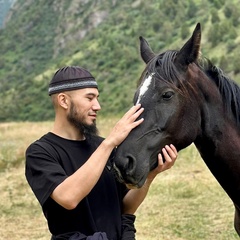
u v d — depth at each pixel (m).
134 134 3.57
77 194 3.29
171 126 3.63
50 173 3.42
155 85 3.63
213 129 3.91
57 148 3.57
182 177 11.93
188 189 10.52
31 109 72.94
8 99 79.81
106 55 76.44
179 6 77.31
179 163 13.91
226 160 3.98
